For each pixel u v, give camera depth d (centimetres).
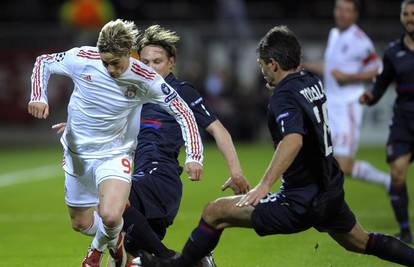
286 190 1986
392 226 3325
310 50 7888
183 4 9625
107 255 2620
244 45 8050
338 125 3788
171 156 2320
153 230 2281
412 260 2073
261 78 7919
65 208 4038
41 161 6625
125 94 2073
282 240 3005
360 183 5000
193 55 8019
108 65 2003
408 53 3034
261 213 1961
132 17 9406
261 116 7925
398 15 9000
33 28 9469
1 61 8300
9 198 4450
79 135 2138
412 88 3020
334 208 1991
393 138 3038
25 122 8394
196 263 2081
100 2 7994
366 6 8869
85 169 2162
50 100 8338
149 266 2059
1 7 9662
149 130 2341
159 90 2064
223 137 2158
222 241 3000
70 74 2105
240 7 8469
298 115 1898
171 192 2269
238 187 2094
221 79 7769
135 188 2230
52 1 9681
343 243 2111
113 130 2128
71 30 8206
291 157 1869
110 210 2022
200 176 2027
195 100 2214
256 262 2605
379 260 2592
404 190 3006
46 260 2675
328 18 9294
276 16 9419
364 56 3772
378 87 3177
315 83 1986
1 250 2877
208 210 2019
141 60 2327
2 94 8331
